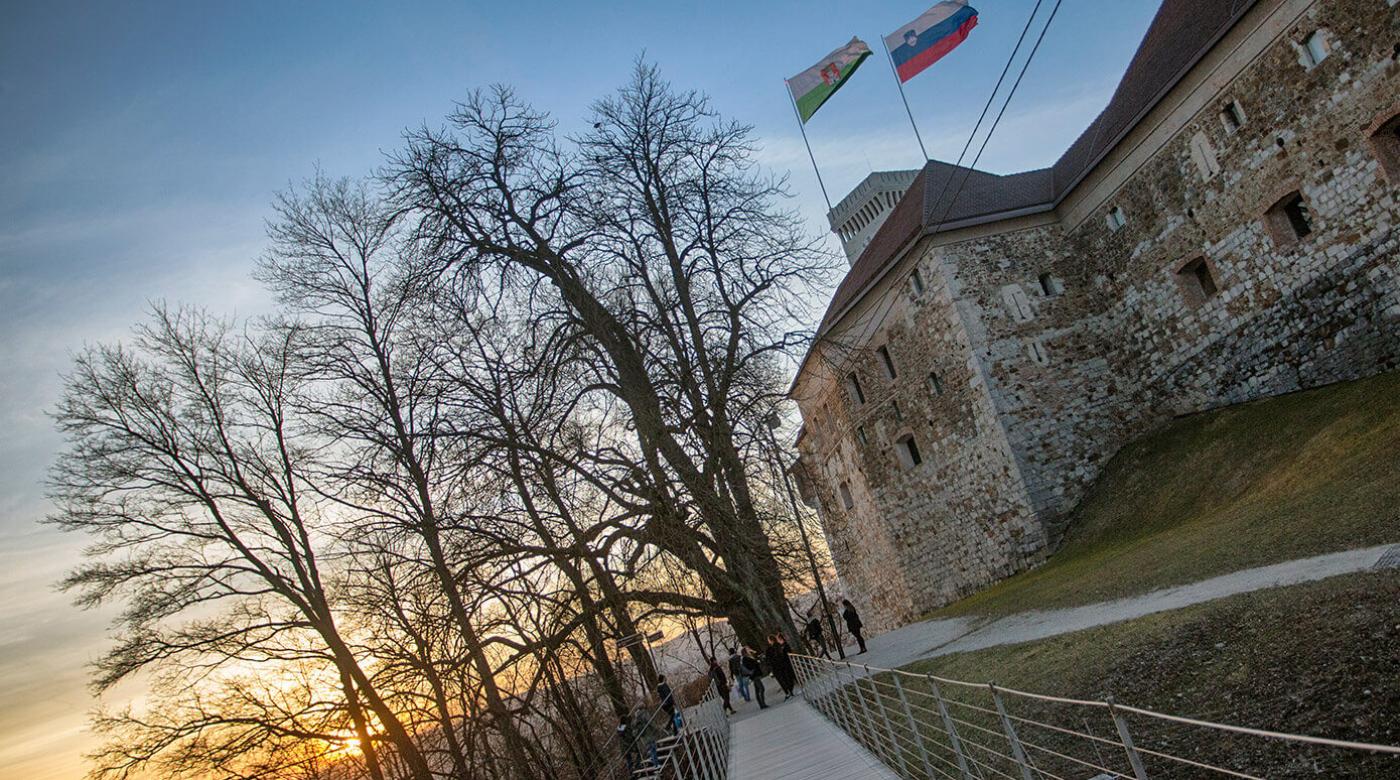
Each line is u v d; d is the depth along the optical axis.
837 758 12.51
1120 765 8.56
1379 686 7.53
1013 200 31.92
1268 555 13.28
